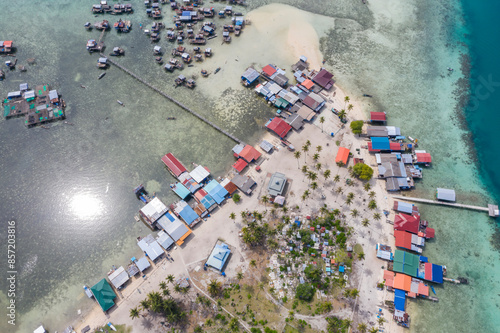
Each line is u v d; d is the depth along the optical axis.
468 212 99.88
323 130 113.38
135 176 104.25
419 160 106.19
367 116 116.94
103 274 88.94
